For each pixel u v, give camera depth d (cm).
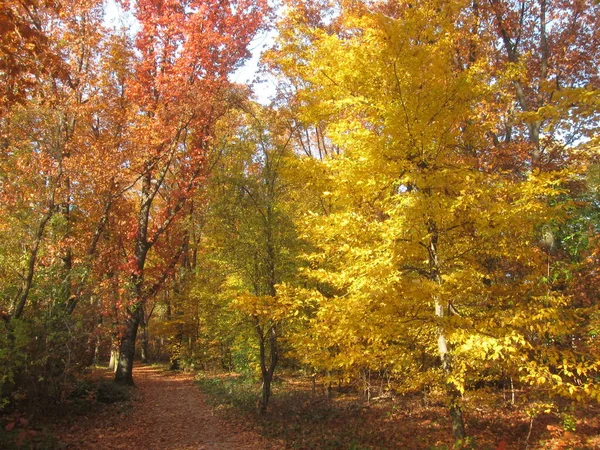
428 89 622
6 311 929
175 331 2572
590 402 955
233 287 1262
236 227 1205
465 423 905
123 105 1650
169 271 1903
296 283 1134
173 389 1773
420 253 637
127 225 1817
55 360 952
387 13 1104
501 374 729
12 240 958
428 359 911
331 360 676
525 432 834
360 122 727
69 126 1239
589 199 1016
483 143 777
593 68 1355
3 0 595
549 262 708
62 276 1037
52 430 849
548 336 670
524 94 1359
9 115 997
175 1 1778
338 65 668
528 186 571
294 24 829
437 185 593
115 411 1136
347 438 866
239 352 1684
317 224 666
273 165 1223
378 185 636
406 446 810
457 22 1020
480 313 667
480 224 573
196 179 1772
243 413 1163
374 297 581
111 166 1366
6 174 976
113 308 1283
